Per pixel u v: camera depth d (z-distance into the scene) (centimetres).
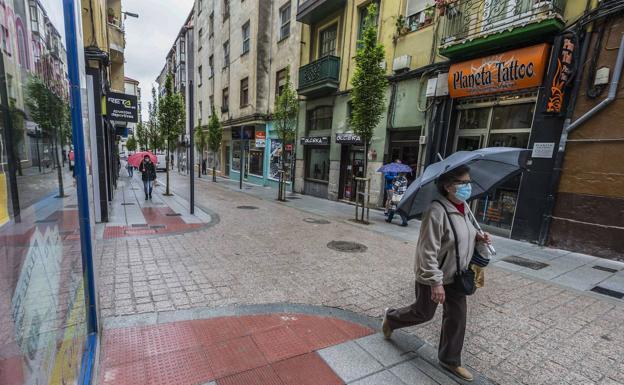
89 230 213
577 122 619
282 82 1664
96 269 230
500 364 269
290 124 1268
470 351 287
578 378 255
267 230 718
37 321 111
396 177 881
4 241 87
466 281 228
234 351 264
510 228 749
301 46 1495
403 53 991
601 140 595
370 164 1105
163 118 1234
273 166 1761
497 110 785
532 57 663
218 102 2500
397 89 1010
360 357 265
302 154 1508
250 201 1195
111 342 267
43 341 117
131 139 5356
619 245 576
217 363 248
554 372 261
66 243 149
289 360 256
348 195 1256
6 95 88
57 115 138
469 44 753
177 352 258
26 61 103
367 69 796
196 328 296
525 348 295
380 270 486
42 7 120
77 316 171
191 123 848
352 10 1189
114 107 1002
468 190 227
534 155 686
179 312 324
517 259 579
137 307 332
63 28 152
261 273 448
